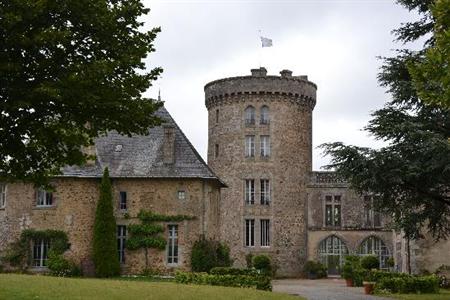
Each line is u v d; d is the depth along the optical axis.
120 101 16.52
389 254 50.31
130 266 38.28
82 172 38.81
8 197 38.69
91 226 38.47
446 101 12.41
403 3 23.73
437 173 22.50
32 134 16.58
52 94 14.66
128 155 39.97
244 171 52.25
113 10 16.70
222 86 53.59
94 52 16.81
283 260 51.03
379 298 26.38
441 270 38.31
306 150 53.28
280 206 51.72
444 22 12.11
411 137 21.75
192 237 38.47
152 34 17.56
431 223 26.02
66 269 37.41
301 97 53.44
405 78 23.88
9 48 15.34
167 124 40.19
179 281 29.92
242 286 28.61
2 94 15.36
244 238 51.62
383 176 22.69
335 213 51.78
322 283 40.88
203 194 39.03
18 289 19.62
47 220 38.31
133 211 38.75
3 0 15.02
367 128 23.38
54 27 16.11
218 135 53.78
